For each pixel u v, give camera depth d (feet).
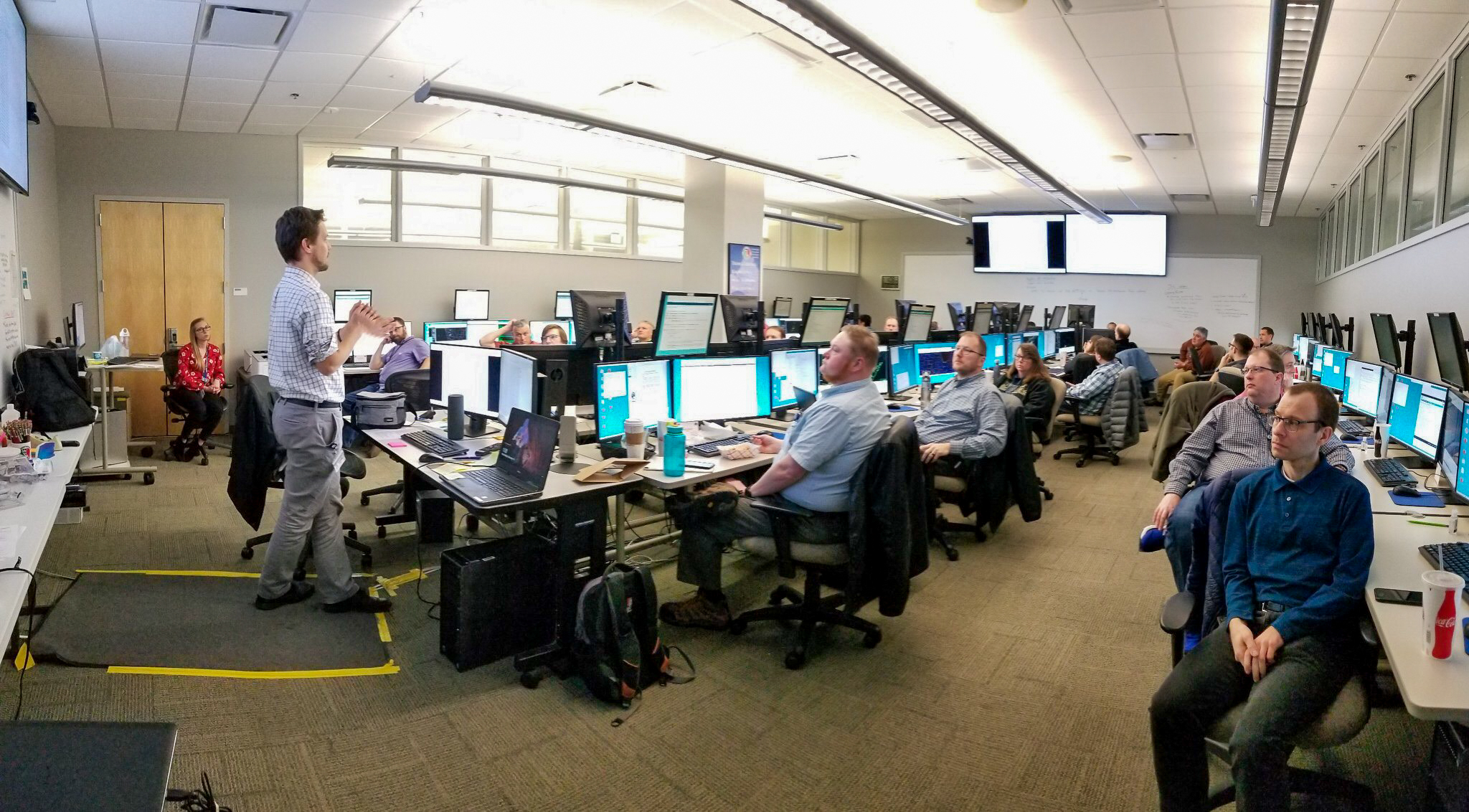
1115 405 20.06
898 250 47.39
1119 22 14.76
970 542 13.91
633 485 9.07
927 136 24.47
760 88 19.79
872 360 9.20
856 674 8.82
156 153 23.44
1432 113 16.88
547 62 17.76
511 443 9.40
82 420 13.39
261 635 9.38
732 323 13.80
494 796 6.59
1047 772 7.03
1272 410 9.80
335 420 9.91
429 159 28.81
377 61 17.44
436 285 29.32
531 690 8.32
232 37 15.78
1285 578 6.42
